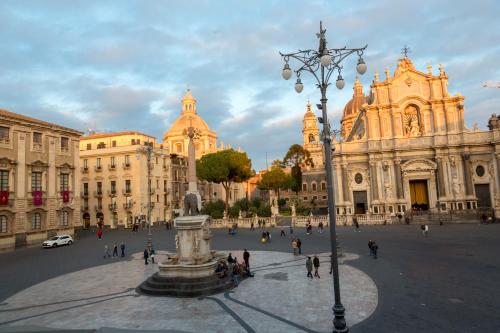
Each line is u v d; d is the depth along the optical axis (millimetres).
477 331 12797
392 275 21812
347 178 65500
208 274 20547
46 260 33000
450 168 60281
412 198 63844
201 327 14391
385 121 64688
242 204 70812
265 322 14727
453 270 22219
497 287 18125
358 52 14258
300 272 23766
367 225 53656
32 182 45812
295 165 83812
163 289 19625
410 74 64312
